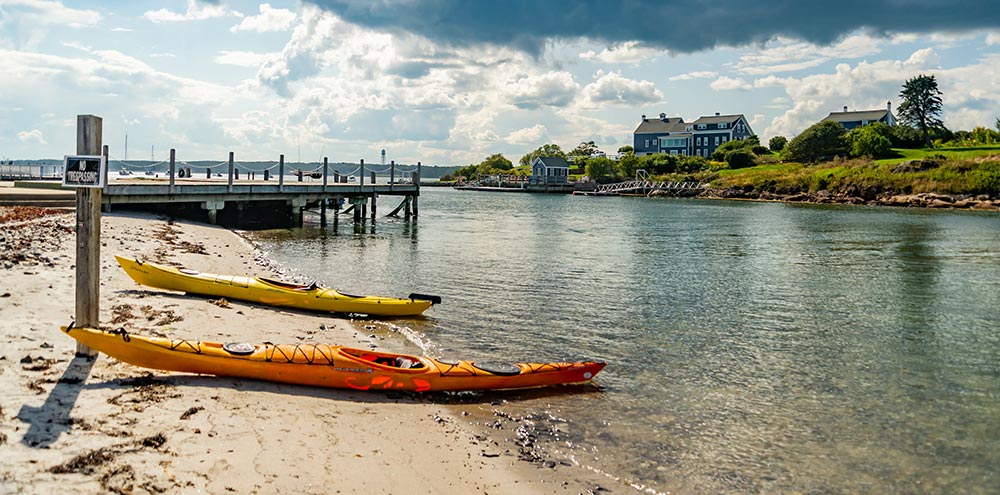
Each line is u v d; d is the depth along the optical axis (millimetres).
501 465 8352
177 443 7473
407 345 13891
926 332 16453
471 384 11000
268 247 30484
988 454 9367
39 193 33031
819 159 116750
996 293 21812
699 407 10883
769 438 9727
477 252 30797
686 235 42000
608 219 57156
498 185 142000
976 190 83250
